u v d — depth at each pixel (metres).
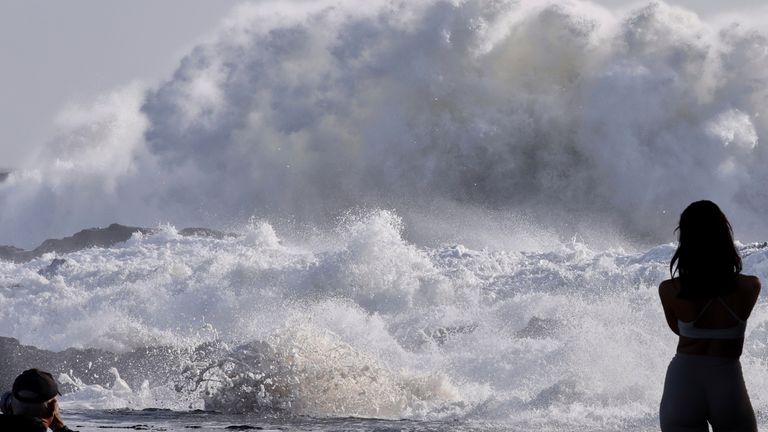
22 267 94.88
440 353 60.62
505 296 73.94
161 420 40.72
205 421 40.50
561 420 38.69
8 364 59.66
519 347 55.94
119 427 37.78
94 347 63.56
